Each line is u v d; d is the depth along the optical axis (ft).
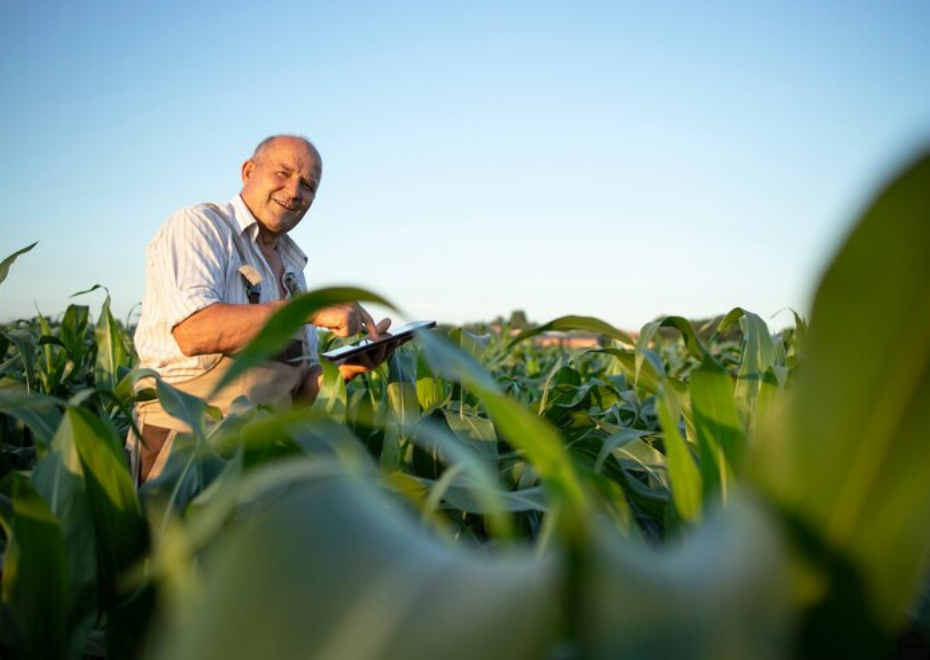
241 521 3.36
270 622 1.62
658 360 3.50
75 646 3.22
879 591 1.96
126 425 9.39
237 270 11.59
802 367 1.95
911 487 1.89
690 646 1.54
